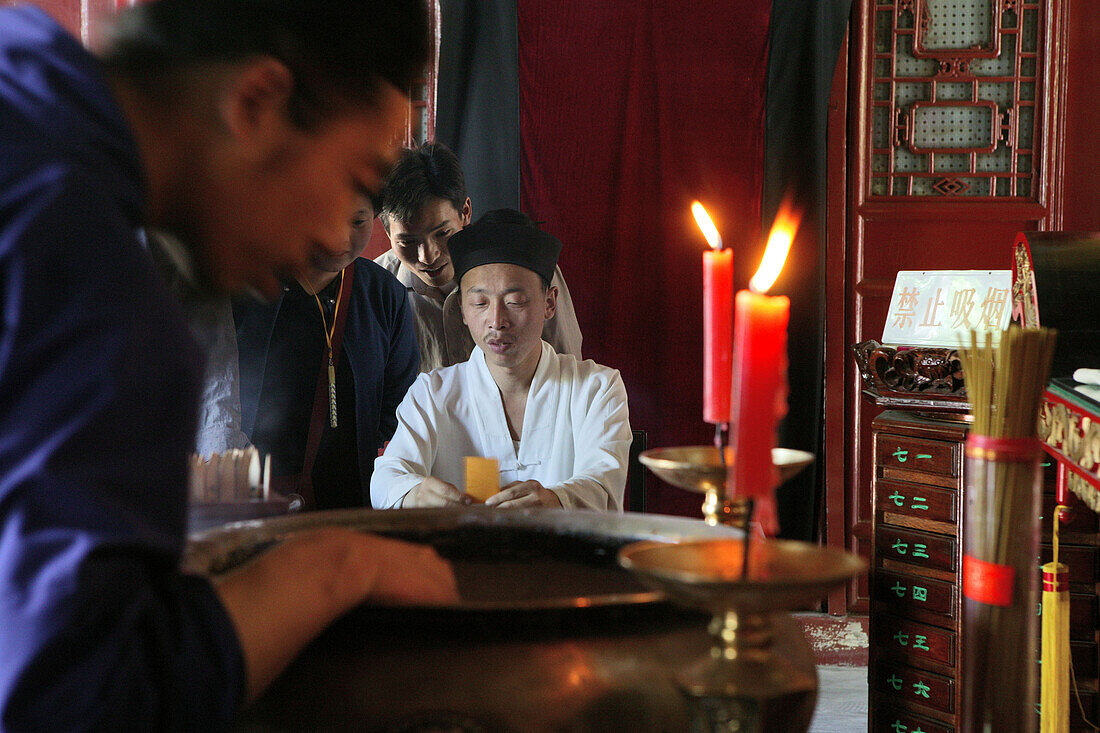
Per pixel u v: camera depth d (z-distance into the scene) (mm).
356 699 546
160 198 572
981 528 693
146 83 562
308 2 562
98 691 417
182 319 516
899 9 3264
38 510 430
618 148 3318
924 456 1810
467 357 2846
